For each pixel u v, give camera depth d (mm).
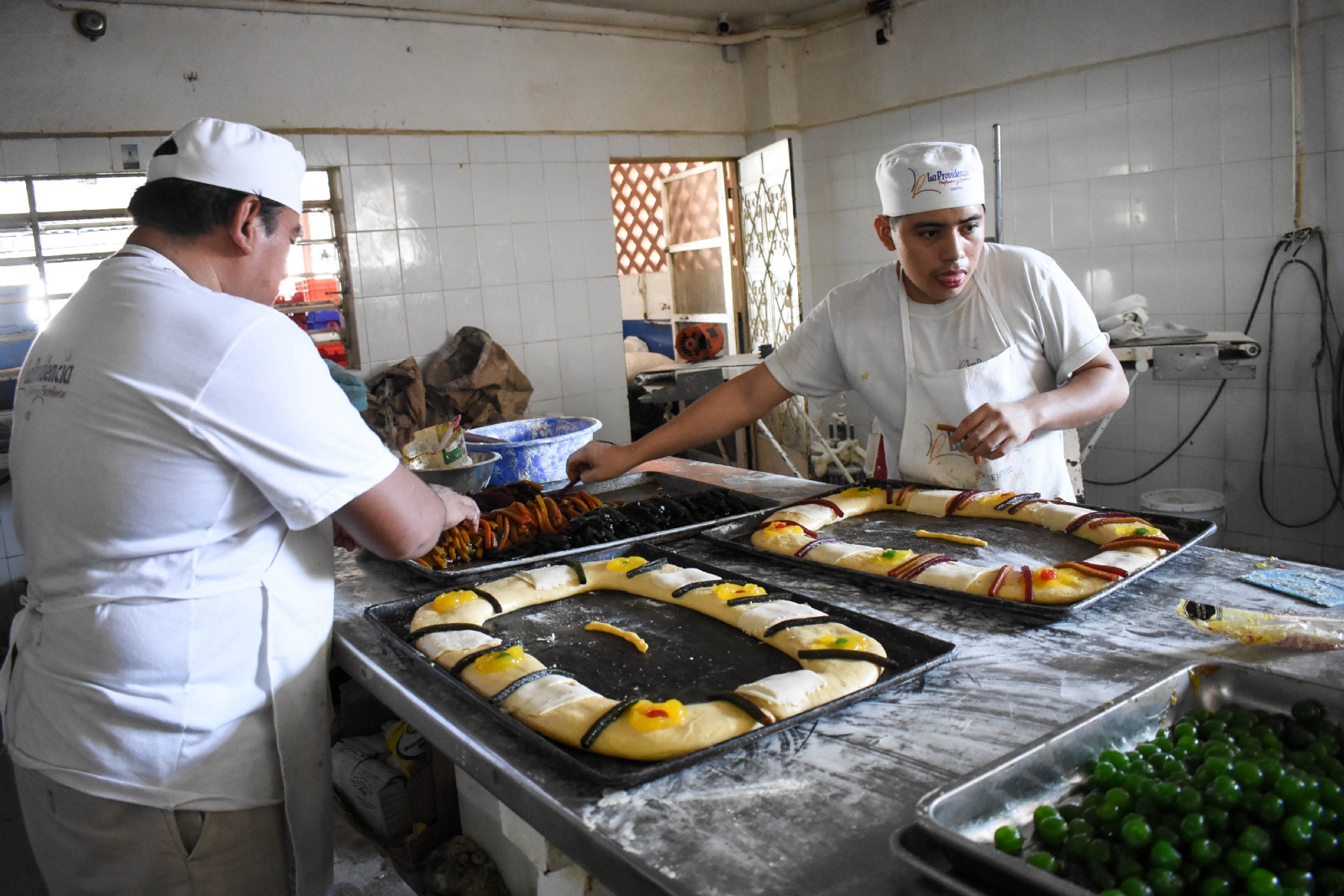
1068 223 4438
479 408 4531
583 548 1613
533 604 1435
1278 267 3766
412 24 4457
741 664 1169
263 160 1257
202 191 1216
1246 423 3971
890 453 2094
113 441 1146
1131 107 4105
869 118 5227
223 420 1137
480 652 1171
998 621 1229
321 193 4410
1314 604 1178
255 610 1266
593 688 1133
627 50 5168
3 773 2936
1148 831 726
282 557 1300
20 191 3666
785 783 875
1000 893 669
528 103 4848
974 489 1888
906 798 834
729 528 1735
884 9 4957
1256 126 3740
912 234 1779
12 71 3578
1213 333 3561
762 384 2109
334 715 2012
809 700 1007
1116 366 1839
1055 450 1959
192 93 3938
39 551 1239
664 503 1885
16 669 1326
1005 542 1566
